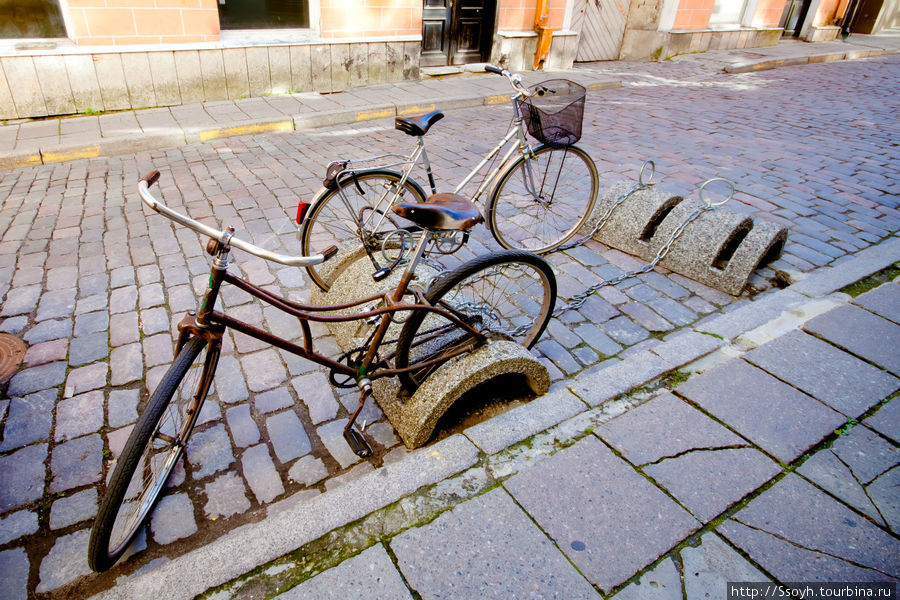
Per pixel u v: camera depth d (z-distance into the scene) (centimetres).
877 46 1480
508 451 219
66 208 445
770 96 930
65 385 262
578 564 176
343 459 232
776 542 184
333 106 710
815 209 476
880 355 276
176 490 215
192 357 186
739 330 296
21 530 198
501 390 268
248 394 262
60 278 347
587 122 734
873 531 188
